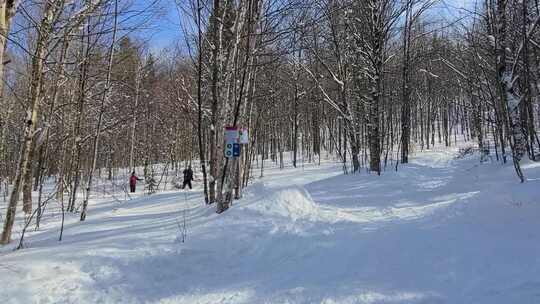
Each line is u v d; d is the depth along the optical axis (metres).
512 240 5.08
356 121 18.88
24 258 5.30
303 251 5.84
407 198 10.06
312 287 4.61
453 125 53.72
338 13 15.23
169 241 6.08
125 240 6.14
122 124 22.84
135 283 4.98
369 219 7.57
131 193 25.95
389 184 12.37
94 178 33.25
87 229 8.13
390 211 8.42
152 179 26.59
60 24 8.17
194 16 10.48
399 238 5.88
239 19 8.69
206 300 4.64
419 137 50.00
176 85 26.16
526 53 10.41
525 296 3.66
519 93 13.33
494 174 11.21
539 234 5.08
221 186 8.01
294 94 31.56
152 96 28.34
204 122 23.88
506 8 12.52
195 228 6.74
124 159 40.41
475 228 5.85
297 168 29.64
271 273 5.25
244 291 4.78
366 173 14.82
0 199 22.92
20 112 24.31
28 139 7.57
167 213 10.28
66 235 7.52
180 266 5.47
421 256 5.05
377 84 15.80
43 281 4.68
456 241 5.39
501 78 12.23
